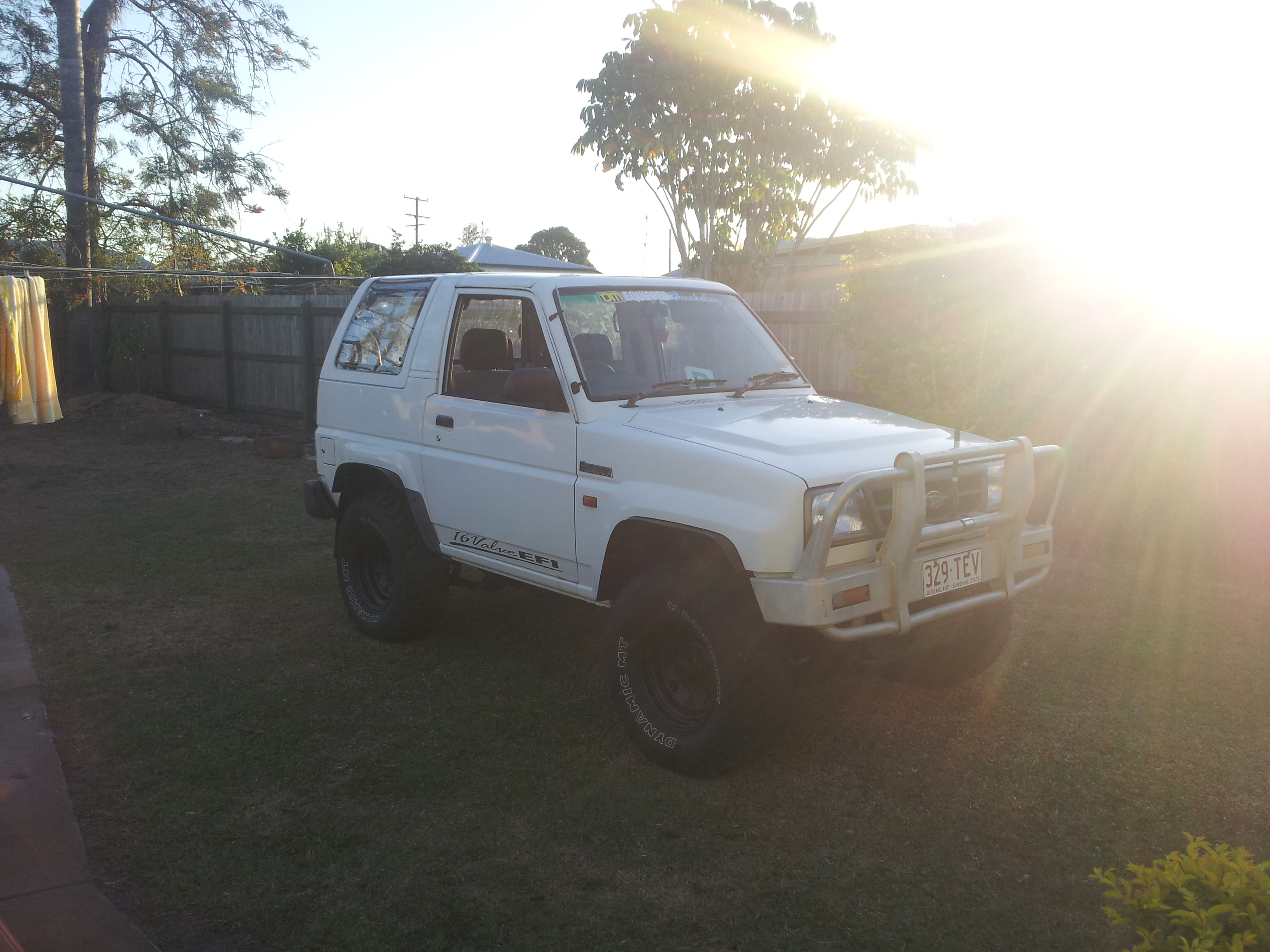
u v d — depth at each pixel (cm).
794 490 349
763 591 352
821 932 299
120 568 710
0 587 660
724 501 368
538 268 2823
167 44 1941
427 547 524
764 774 399
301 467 1143
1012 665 506
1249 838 346
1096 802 372
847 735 432
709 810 371
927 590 377
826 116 1339
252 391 1578
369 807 376
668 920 305
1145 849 341
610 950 291
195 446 1297
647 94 1317
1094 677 488
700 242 1423
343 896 319
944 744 422
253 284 1998
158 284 1908
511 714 460
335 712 463
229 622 593
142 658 533
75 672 512
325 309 1376
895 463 355
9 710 459
